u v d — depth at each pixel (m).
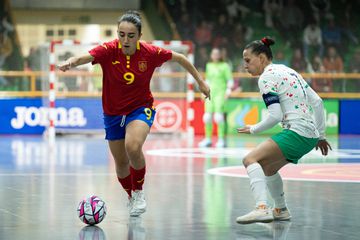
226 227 11.01
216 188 16.05
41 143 31.12
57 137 35.66
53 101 32.44
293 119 11.14
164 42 34.69
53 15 48.75
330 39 47.59
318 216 12.22
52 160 23.11
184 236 10.21
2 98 36.78
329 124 39.72
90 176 18.42
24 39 48.00
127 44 11.42
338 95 41.06
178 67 37.47
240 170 20.27
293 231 10.70
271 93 10.95
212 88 30.53
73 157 24.31
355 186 16.64
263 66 11.38
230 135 38.28
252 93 39.50
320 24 47.94
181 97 37.59
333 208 13.19
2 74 39.03
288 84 11.15
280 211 11.79
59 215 12.06
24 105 36.94
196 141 33.56
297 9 48.16
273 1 48.22
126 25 11.34
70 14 49.06
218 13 47.97
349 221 11.70
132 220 11.62
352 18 48.34
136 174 11.95
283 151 11.14
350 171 20.28
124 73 11.63
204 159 23.89
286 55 46.75
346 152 27.64
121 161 12.31
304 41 47.34
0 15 46.19
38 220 11.53
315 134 11.32
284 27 47.88
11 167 20.72
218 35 47.09
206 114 30.56
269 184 11.62
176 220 11.65
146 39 48.78
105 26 49.44
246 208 13.02
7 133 36.88
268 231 10.66
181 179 17.88
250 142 33.00
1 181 17.20
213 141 33.31
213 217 11.98
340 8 48.47
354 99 40.94
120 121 11.94
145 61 11.77
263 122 10.96
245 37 47.25
